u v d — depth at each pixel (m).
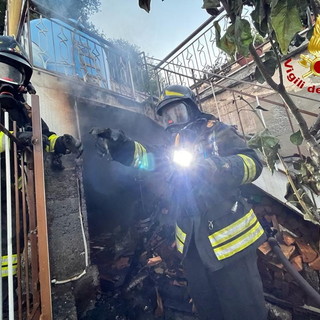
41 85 2.78
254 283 1.51
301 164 1.09
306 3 0.75
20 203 1.68
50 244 2.11
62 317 2.00
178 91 1.89
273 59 0.89
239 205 1.59
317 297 2.30
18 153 1.71
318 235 2.96
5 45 1.71
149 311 2.79
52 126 2.76
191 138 1.69
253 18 0.73
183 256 1.60
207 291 1.73
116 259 3.77
